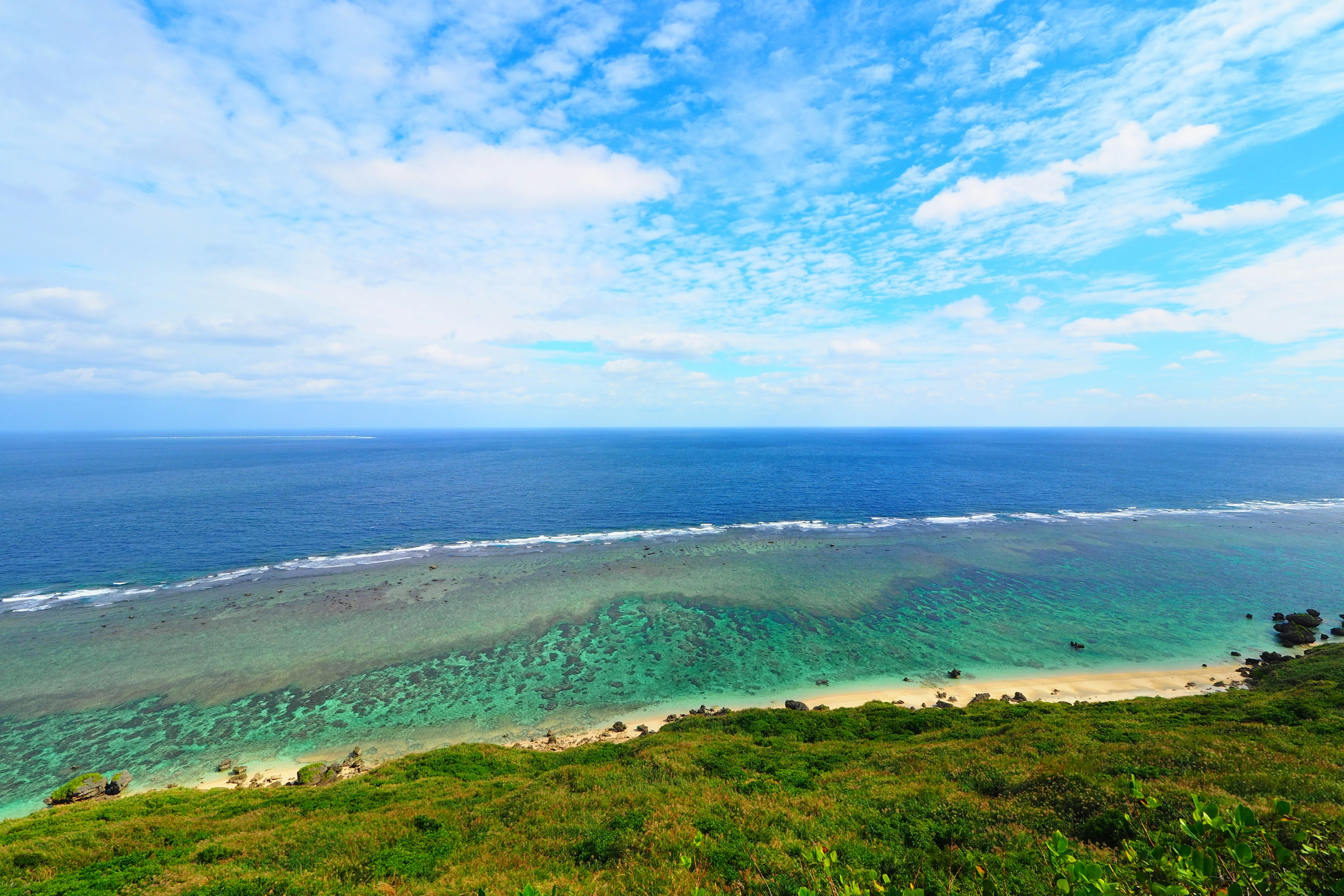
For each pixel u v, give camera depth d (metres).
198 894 13.20
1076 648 44.91
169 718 35.28
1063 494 113.81
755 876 10.90
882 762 21.77
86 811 23.20
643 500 106.75
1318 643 44.34
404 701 37.59
